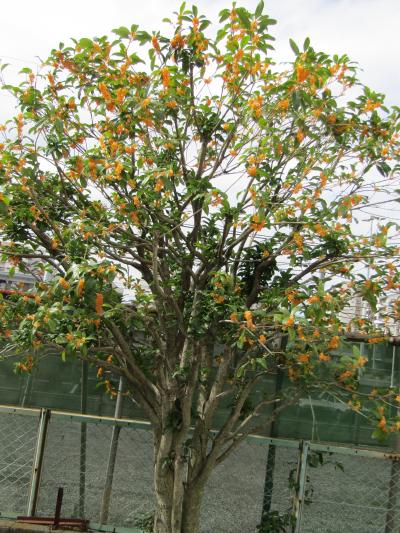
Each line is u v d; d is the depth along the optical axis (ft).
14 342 13.39
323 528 15.43
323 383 13.29
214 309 12.42
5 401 17.26
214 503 15.78
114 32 13.33
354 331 16.49
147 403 14.34
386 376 16.48
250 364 13.37
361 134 14.40
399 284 13.44
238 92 14.16
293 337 10.73
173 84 13.84
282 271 14.73
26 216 13.60
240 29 13.55
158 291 12.94
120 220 13.30
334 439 16.79
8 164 12.54
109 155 13.29
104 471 16.03
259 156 12.64
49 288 11.92
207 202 12.13
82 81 13.96
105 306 11.94
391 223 13.00
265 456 16.10
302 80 12.71
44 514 15.58
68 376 17.40
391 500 15.57
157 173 12.48
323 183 13.07
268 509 15.70
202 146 14.64
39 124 12.76
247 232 13.75
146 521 15.25
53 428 16.07
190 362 13.99
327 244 13.69
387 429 12.97
